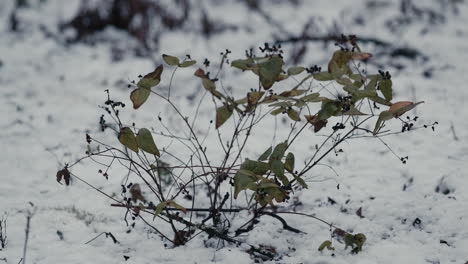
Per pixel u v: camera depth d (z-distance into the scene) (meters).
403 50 5.82
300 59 5.73
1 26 6.89
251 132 4.18
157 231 2.75
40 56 6.04
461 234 2.72
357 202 3.15
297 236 2.83
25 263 2.54
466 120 4.16
